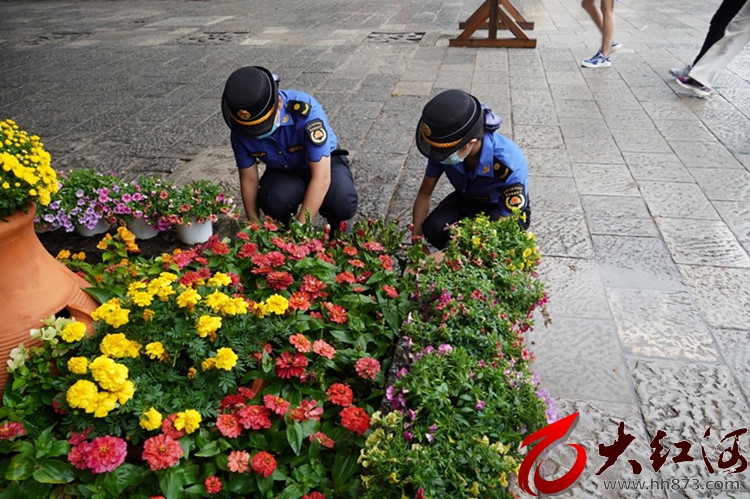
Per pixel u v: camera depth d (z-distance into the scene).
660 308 2.79
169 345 1.85
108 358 1.70
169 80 6.71
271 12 10.98
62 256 2.53
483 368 1.89
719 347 2.54
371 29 9.19
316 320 2.19
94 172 3.28
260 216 3.35
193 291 1.89
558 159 4.43
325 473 1.77
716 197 3.81
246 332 1.95
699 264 3.13
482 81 6.34
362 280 2.47
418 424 1.75
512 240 2.49
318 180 2.90
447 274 2.29
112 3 12.56
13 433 1.67
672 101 5.55
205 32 9.34
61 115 5.62
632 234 3.42
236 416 1.77
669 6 10.30
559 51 7.49
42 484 1.65
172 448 1.63
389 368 2.13
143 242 3.31
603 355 2.52
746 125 4.93
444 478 1.59
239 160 3.01
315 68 7.03
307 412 1.83
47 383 1.83
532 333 2.65
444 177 4.12
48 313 2.01
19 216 1.95
